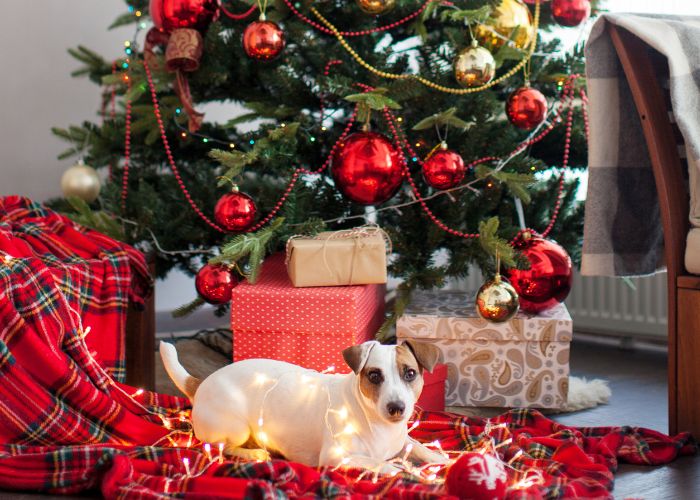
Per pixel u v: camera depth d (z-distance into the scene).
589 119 2.23
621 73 2.22
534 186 2.81
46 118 3.52
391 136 2.61
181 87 2.65
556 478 1.68
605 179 2.25
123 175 3.03
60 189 3.56
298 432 1.81
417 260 2.66
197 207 2.83
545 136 2.83
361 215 2.61
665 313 3.22
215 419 1.86
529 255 2.36
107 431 2.05
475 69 2.37
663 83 2.25
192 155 3.01
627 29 2.09
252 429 1.87
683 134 1.98
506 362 2.37
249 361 1.93
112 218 2.81
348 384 1.79
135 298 2.43
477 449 1.90
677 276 2.04
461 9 2.62
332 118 2.85
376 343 1.75
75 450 1.78
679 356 2.04
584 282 3.48
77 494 1.76
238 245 2.36
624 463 1.91
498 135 2.71
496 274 2.27
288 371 1.89
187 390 1.98
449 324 2.37
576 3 2.53
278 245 2.75
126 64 2.80
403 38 2.91
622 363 3.07
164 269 2.98
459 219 2.65
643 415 2.38
